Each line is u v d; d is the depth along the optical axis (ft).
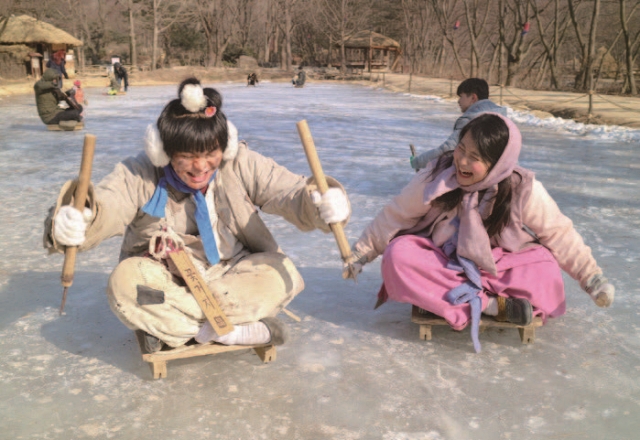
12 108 56.34
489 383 8.16
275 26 226.38
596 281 8.93
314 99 73.56
